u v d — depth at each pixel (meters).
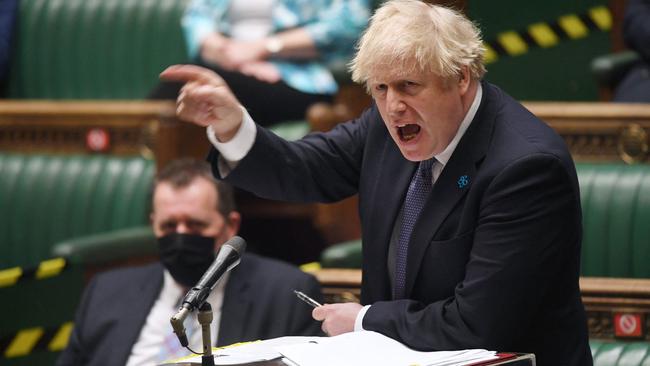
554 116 10.95
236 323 9.23
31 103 13.14
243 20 13.62
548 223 6.17
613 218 9.92
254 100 13.27
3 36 14.77
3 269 13.11
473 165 6.36
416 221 6.48
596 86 14.42
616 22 14.48
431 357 5.87
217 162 6.75
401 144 6.30
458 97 6.24
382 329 6.37
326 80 13.34
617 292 8.88
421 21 6.11
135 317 9.66
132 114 12.72
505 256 6.14
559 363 6.40
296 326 9.25
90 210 12.83
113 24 14.48
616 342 8.90
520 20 14.20
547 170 6.18
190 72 6.53
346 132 7.02
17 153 13.26
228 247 6.11
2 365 11.31
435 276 6.42
